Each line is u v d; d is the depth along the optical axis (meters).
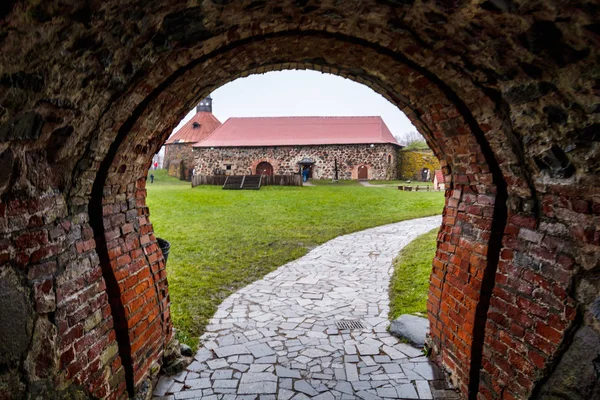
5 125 1.54
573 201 2.12
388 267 7.28
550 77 1.80
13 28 1.21
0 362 1.67
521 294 2.46
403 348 4.00
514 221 2.61
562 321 2.15
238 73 3.14
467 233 3.12
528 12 1.53
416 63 2.48
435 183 22.23
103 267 2.65
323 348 4.04
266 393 3.24
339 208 14.71
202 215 13.15
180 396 3.19
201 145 29.88
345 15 2.08
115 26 1.57
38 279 1.93
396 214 13.45
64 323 2.10
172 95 2.74
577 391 2.04
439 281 3.54
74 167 2.22
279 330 4.50
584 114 1.81
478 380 2.92
